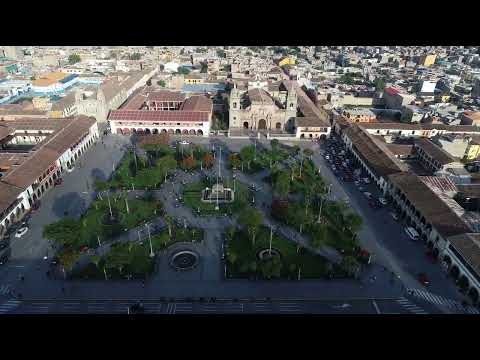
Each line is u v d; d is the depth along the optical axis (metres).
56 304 110.94
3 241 136.12
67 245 134.12
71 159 198.25
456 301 114.06
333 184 181.75
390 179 166.25
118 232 141.75
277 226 147.50
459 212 145.62
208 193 169.62
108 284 118.25
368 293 116.75
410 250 136.25
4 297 113.00
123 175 184.50
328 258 130.75
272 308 110.81
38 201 161.75
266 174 190.50
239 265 126.50
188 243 137.00
